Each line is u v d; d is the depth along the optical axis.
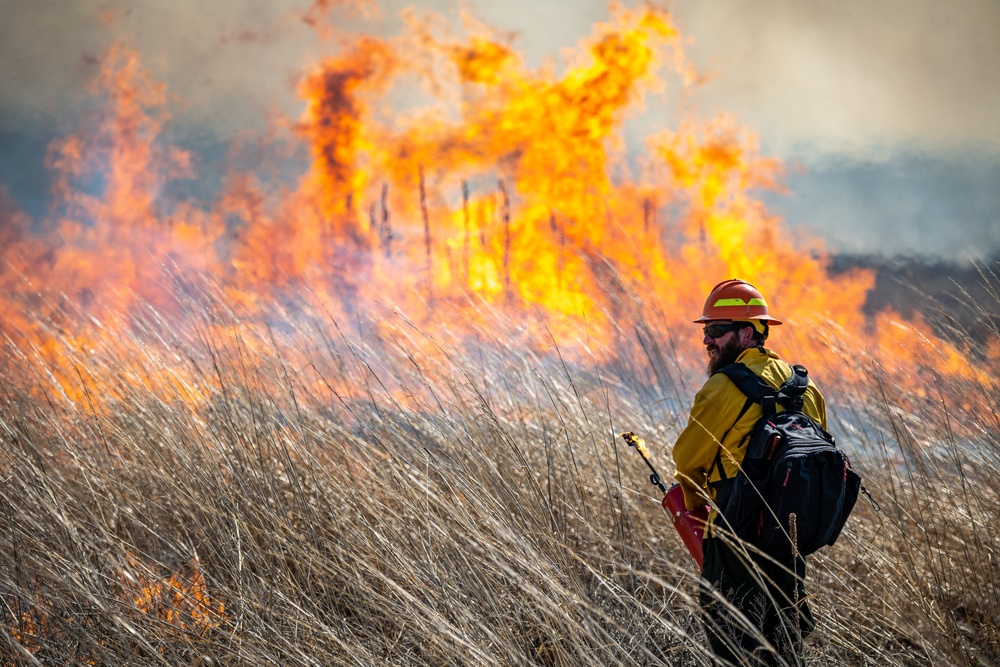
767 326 3.19
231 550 3.48
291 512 3.89
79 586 3.07
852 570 4.00
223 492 3.70
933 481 4.15
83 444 4.17
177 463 3.94
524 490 3.86
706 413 2.98
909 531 3.83
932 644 3.17
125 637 3.02
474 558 3.25
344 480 3.86
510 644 2.91
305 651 3.08
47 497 3.52
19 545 3.44
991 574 3.51
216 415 4.11
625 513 3.93
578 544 3.92
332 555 3.53
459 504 3.47
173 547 3.59
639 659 3.12
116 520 3.86
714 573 2.99
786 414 2.96
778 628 2.90
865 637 3.42
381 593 3.34
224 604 3.33
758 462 2.90
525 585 2.98
